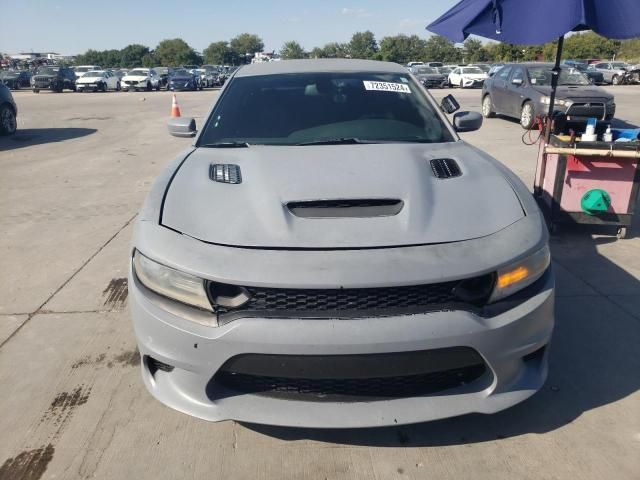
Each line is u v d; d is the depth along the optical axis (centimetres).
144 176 724
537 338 203
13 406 246
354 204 215
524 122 1128
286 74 349
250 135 297
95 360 282
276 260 188
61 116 1530
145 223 216
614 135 436
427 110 321
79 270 402
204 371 192
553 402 241
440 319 185
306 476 203
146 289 204
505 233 206
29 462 212
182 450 216
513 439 219
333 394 197
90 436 225
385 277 183
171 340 194
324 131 297
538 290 205
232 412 195
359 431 225
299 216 208
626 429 223
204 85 3681
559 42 427
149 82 3091
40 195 629
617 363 270
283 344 181
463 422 229
